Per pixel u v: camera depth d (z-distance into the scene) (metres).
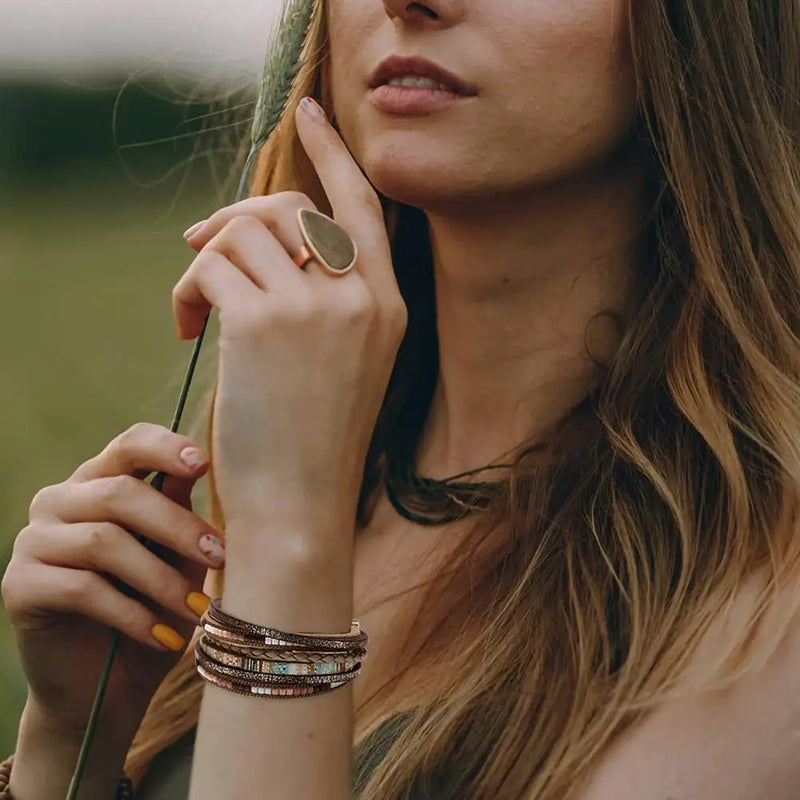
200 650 1.33
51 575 1.49
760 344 1.42
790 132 1.46
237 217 1.39
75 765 1.61
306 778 1.28
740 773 1.22
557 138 1.37
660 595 1.35
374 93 1.38
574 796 1.26
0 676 3.18
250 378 1.34
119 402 4.75
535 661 1.36
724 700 1.25
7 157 6.51
